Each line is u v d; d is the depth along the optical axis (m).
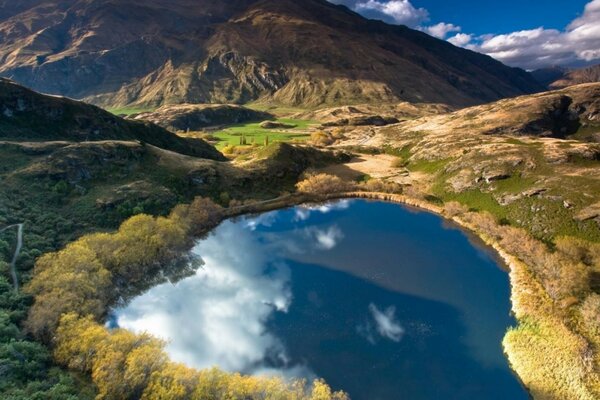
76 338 55.56
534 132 189.88
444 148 170.12
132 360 50.47
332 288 87.50
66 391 48.03
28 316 60.91
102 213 100.56
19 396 44.66
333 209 133.88
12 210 90.94
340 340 70.75
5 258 76.06
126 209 103.69
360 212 131.12
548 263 84.25
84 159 112.62
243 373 62.47
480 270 93.75
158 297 82.06
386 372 63.47
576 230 96.50
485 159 140.88
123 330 61.09
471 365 64.62
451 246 106.31
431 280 90.00
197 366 63.69
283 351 68.06
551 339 65.19
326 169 168.00
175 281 88.56
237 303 81.31
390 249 105.31
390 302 82.00
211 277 91.12
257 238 112.25
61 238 88.88
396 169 169.88
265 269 95.56
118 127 145.00
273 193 141.00
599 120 198.75
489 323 74.62
